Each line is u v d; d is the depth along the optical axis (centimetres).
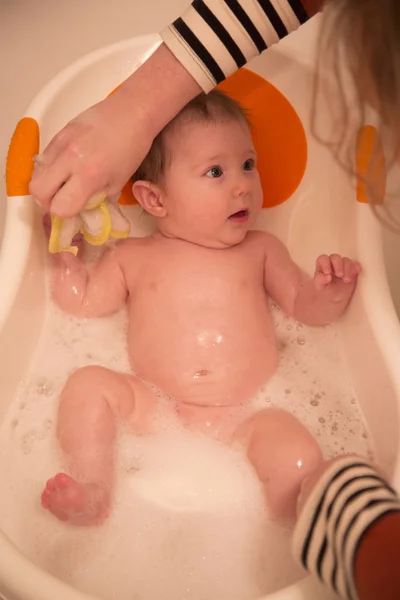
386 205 87
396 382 78
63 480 72
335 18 56
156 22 139
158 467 83
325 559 55
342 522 55
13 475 80
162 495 81
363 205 92
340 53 64
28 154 89
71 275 95
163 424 86
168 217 96
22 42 137
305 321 97
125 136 78
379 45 51
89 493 75
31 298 89
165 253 96
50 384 89
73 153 76
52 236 81
